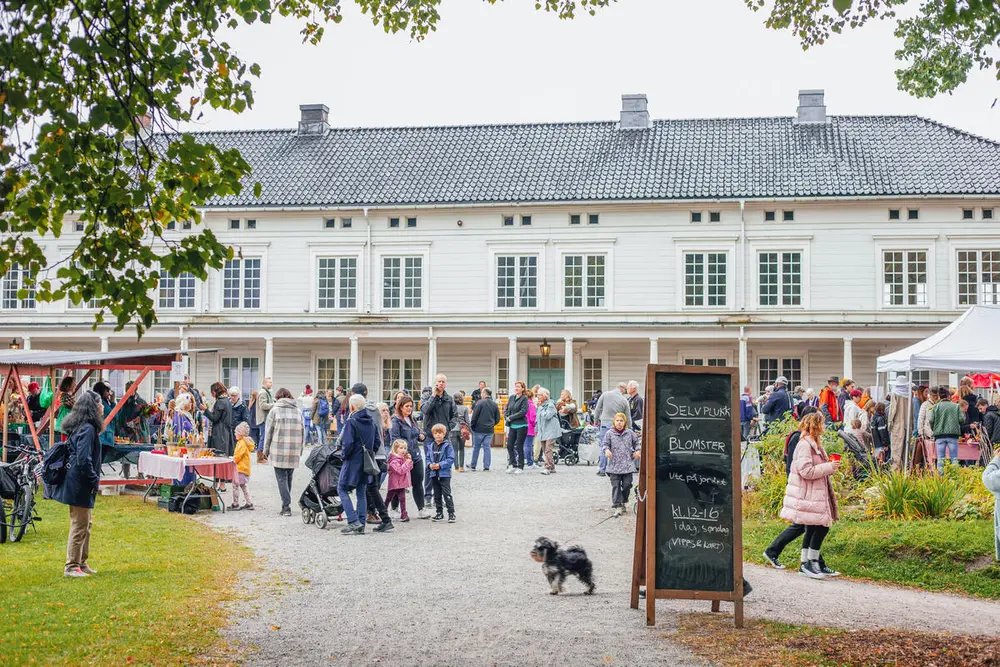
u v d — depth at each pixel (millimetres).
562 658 8266
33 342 38781
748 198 35000
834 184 35000
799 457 12164
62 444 11023
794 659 8242
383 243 37438
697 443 9672
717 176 36125
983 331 20719
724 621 9633
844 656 8328
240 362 38969
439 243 37219
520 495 19031
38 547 12938
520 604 10234
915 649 8562
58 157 7594
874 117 38656
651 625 9383
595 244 36375
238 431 17359
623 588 11117
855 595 11117
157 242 37906
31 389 23016
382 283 37438
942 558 12547
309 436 31359
